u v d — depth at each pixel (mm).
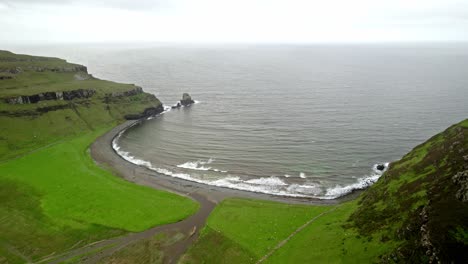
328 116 163250
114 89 180875
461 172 51719
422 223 48750
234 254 63000
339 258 54750
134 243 67438
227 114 175000
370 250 52906
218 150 122688
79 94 165500
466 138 67062
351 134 134875
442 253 40719
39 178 97062
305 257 58531
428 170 65562
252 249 63875
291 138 132500
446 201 49188
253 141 130875
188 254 63625
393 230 54219
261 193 90125
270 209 79250
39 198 85000
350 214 69375
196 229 72312
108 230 71750
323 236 63312
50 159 113188
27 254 64438
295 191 90688
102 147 129125
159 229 72250
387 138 129375
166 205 82188
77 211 78938
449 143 70375
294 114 169625
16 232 71125
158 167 109250
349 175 99188
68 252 65062
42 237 69438
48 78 191625
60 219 75562
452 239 41000
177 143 132000
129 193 88250
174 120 166875
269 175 100750
